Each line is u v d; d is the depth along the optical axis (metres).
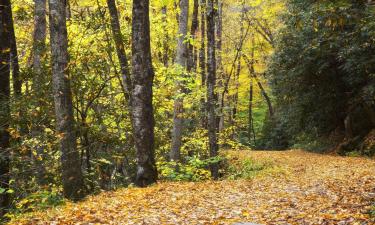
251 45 40.12
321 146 29.77
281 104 32.22
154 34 18.70
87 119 15.59
